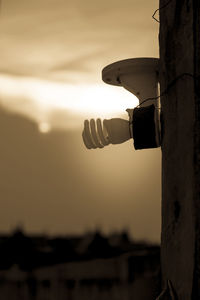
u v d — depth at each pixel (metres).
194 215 1.78
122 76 2.16
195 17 1.87
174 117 1.96
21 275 11.27
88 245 12.45
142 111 2.03
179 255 1.88
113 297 10.11
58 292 10.94
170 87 1.98
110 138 2.07
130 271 9.89
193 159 1.81
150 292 2.04
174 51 1.98
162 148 2.04
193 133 1.82
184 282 1.82
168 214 1.97
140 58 2.12
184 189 1.87
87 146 2.14
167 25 2.03
